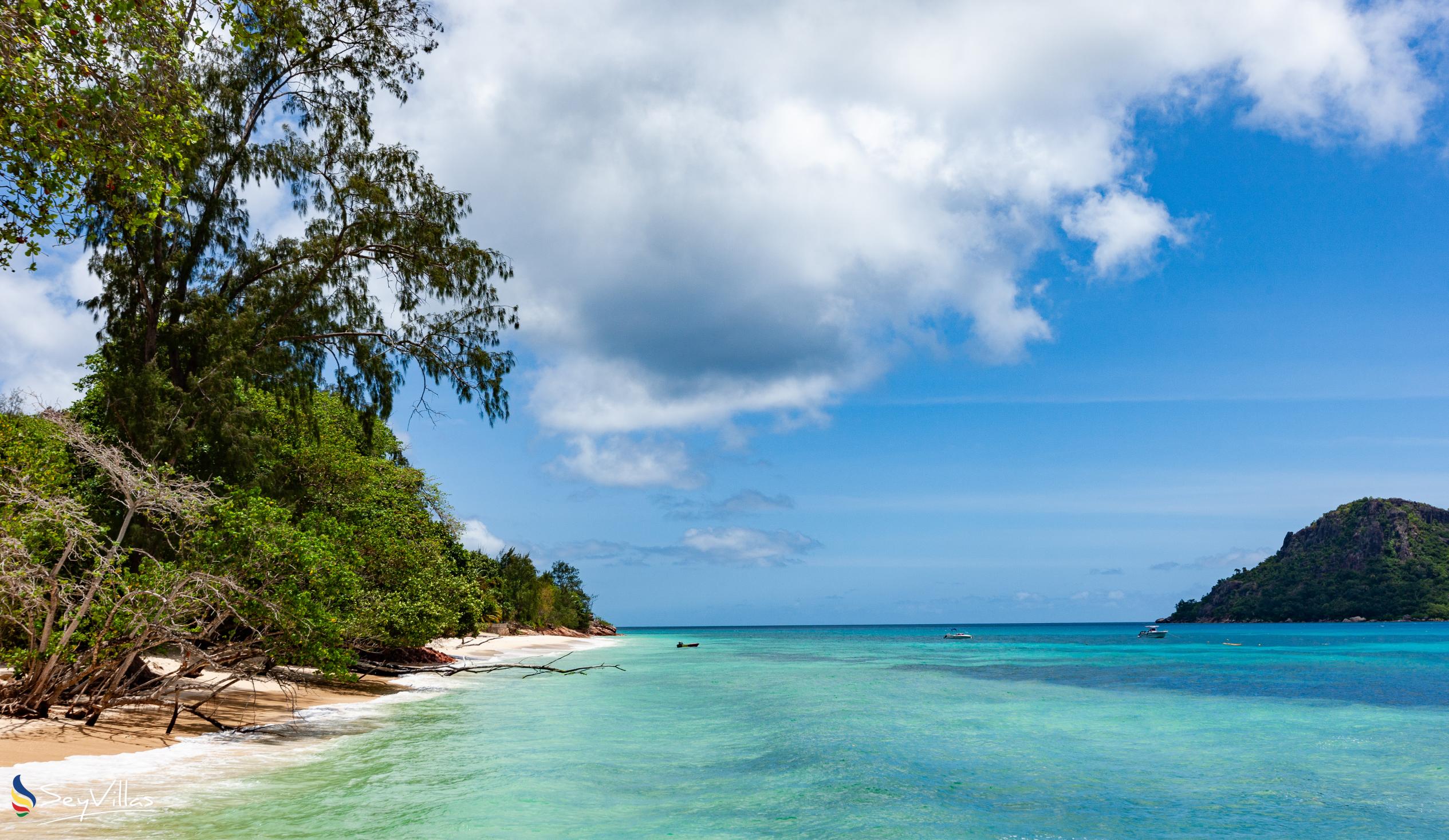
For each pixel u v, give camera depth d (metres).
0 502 15.27
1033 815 12.36
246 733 17.81
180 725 17.52
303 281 23.73
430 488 34.47
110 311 21.08
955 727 22.34
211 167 21.86
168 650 19.03
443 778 14.16
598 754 17.16
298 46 16.34
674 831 11.15
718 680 40.06
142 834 9.65
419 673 37.94
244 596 16.61
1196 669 50.81
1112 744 19.58
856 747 18.56
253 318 22.20
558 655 60.34
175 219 19.61
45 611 15.94
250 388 25.23
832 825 11.63
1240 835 11.42
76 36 11.75
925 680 40.34
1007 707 27.91
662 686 35.72
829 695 32.06
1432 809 12.98
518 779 14.15
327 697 26.08
